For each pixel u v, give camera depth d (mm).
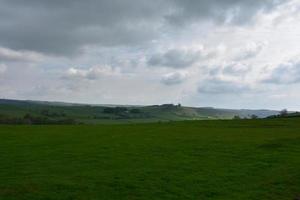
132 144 58594
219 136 70375
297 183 33906
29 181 33875
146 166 41125
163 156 47531
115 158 46031
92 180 34500
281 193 31156
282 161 43656
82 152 50625
